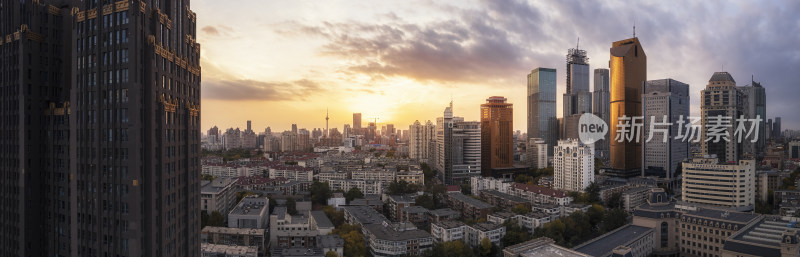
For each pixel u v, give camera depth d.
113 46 168.00
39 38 195.50
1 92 198.62
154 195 169.00
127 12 165.75
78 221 176.00
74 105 177.38
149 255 167.00
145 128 166.75
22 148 189.62
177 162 187.25
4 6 197.88
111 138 168.75
